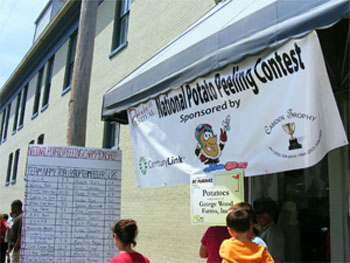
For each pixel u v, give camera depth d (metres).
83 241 4.54
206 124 3.61
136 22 9.30
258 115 3.10
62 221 4.52
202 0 7.05
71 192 4.63
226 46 3.32
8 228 8.44
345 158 4.21
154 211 7.35
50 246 4.41
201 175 3.61
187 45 3.92
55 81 14.80
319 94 2.68
